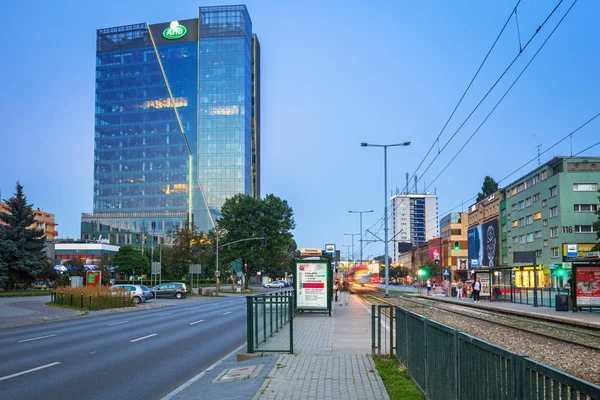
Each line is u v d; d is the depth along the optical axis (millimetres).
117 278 109125
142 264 104812
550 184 74750
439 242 136875
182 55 172500
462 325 23656
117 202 169500
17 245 66375
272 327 17203
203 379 10961
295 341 16438
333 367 11438
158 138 170000
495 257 96438
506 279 46031
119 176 170750
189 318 29625
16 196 68250
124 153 171500
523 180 85562
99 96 175625
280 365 11812
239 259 97750
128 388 10289
